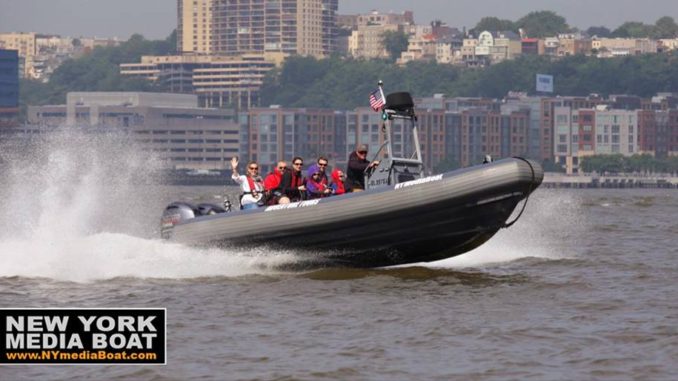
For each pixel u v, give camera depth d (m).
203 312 38.09
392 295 40.91
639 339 33.69
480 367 31.03
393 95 44.94
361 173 45.47
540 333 34.62
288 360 31.84
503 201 42.19
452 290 41.91
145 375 30.48
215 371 30.84
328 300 40.03
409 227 43.22
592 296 40.78
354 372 30.67
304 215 44.06
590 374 30.28
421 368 31.00
